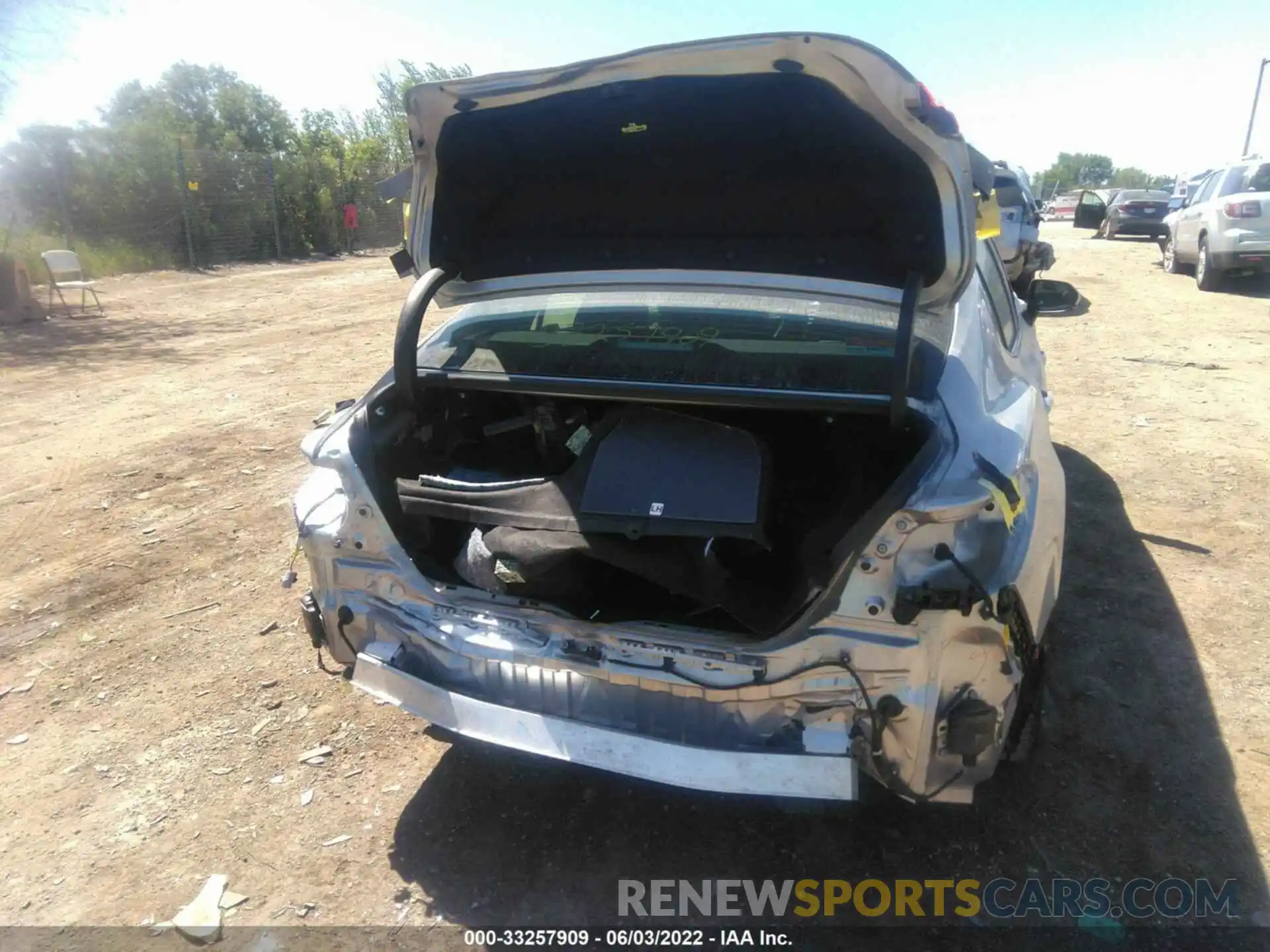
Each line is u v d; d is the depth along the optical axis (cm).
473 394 315
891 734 210
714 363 253
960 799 219
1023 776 277
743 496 224
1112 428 602
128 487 539
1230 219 1167
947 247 224
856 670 207
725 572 229
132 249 1808
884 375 237
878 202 227
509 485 249
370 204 2505
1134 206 2194
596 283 273
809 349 252
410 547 261
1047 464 273
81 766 295
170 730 313
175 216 1892
